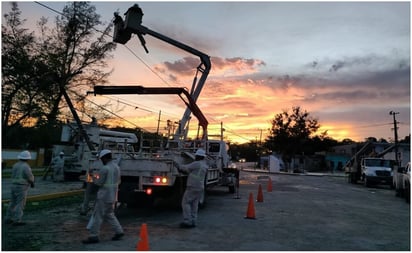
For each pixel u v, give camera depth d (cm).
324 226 877
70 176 1952
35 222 825
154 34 1428
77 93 2462
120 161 952
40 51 1917
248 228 816
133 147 1191
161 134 1337
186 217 802
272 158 5069
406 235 802
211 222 880
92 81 2530
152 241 660
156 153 1032
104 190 647
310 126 5794
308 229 831
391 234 809
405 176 1628
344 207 1284
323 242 702
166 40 1477
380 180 2533
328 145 6888
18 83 1722
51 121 2086
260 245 656
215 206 1189
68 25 2525
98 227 641
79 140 1970
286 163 5672
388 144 5028
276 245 662
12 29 1820
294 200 1442
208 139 1538
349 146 6575
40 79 1741
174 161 939
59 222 829
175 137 1329
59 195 1276
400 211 1258
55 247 602
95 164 945
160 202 1176
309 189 2092
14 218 788
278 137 5747
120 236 667
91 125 2017
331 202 1431
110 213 661
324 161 6419
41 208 1032
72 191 1355
